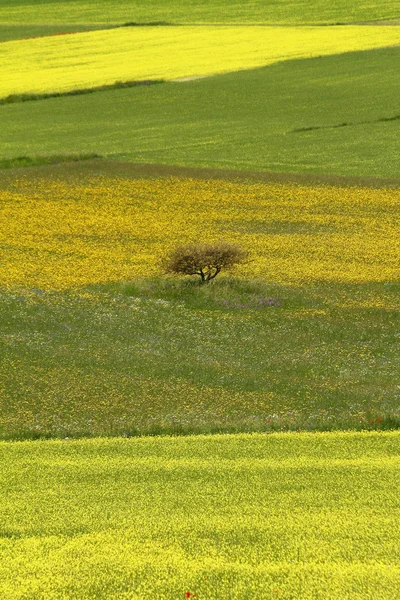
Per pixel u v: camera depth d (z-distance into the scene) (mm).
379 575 43781
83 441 82812
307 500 58906
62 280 162375
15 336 128375
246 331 135875
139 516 56031
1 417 96875
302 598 41000
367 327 138500
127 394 105000
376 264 173000
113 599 42156
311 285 160375
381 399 104438
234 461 71125
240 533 51594
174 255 160250
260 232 196500
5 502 60344
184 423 93625
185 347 126750
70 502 60062
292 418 95938
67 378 110812
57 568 46312
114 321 139000
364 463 69312
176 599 41781
